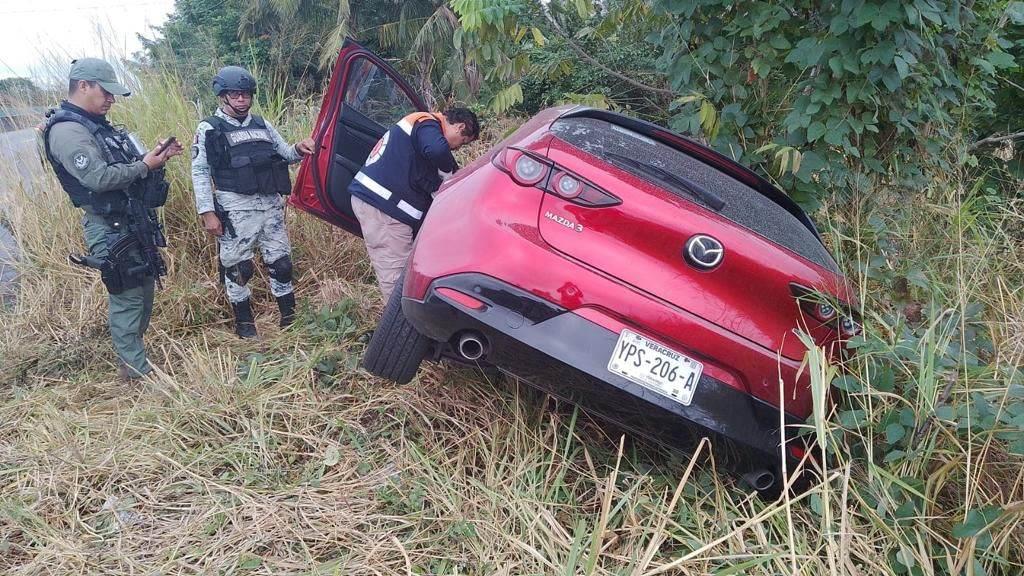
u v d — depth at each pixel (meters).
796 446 2.24
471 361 2.56
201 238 4.29
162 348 3.54
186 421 2.79
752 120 3.71
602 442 2.63
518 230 2.15
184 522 2.23
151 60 5.29
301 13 14.25
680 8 3.55
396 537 2.15
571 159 2.17
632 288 2.12
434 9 14.48
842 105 3.32
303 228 4.62
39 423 2.83
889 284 2.69
